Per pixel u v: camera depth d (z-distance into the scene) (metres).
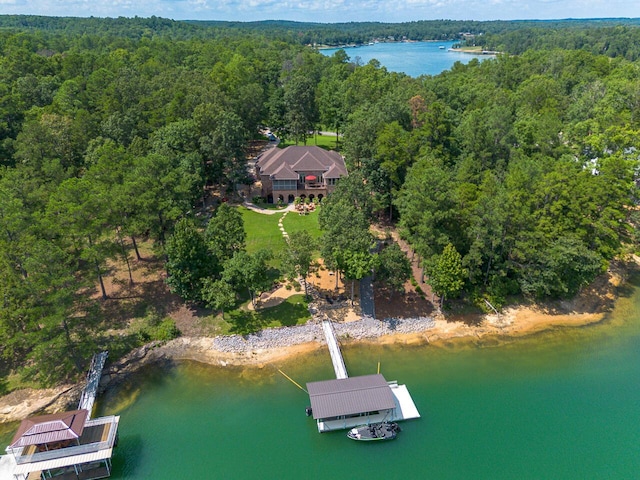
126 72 129.75
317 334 57.75
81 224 57.81
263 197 94.31
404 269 60.44
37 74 130.38
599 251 65.56
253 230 79.94
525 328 60.66
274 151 102.69
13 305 47.53
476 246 61.00
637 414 46.78
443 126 90.69
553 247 60.62
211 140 89.81
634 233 73.56
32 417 43.50
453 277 57.28
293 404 48.09
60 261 52.72
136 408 47.75
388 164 80.06
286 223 83.12
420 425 45.41
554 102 118.81
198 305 62.03
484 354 55.88
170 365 53.69
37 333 46.53
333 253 57.66
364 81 138.00
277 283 66.12
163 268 70.12
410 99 105.56
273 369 53.06
